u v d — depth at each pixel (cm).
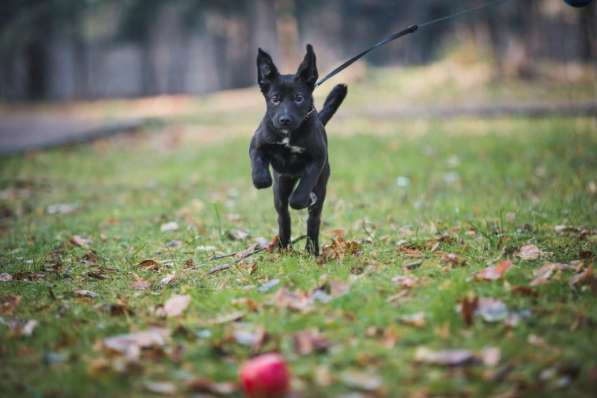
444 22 7250
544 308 686
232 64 7238
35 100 6419
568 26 6134
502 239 945
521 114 2805
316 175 846
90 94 6981
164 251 1027
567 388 543
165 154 2339
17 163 2164
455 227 1069
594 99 3266
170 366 605
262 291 784
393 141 2308
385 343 620
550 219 1112
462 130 2505
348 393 545
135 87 7744
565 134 2097
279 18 5544
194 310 736
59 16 5669
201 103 4803
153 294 806
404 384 557
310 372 572
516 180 1547
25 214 1423
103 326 693
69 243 1103
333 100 940
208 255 989
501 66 4675
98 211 1417
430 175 1684
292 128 818
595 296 714
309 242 936
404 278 789
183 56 7206
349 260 888
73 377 580
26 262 981
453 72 4716
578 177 1451
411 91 4447
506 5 4956
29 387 569
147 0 5922
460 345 620
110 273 919
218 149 2338
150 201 1509
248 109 3944
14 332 679
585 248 912
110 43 6881
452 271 817
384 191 1517
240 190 1605
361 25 7994
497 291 732
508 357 593
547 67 5038
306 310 702
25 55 6444
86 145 2605
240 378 564
